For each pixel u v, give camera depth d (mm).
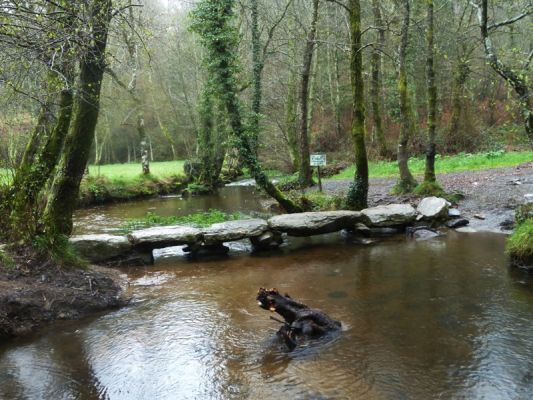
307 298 7762
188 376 5363
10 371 5645
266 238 11531
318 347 5883
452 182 17922
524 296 7328
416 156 28188
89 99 8461
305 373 5258
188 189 27234
